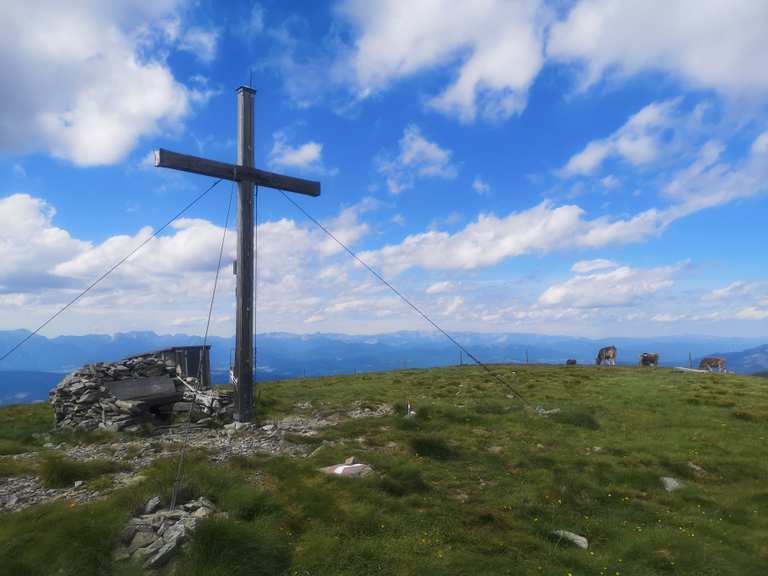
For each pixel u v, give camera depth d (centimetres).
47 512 1027
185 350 2912
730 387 3120
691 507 1311
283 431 1975
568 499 1295
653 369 4253
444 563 916
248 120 2234
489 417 2288
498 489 1357
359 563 892
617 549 1053
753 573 971
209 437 1908
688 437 1995
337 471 1341
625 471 1517
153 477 1172
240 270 2192
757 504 1338
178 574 789
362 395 3044
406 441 1764
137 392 2234
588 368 4475
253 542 884
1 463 1476
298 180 2336
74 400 2134
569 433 2042
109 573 796
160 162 1981
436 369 4897
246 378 2180
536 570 927
